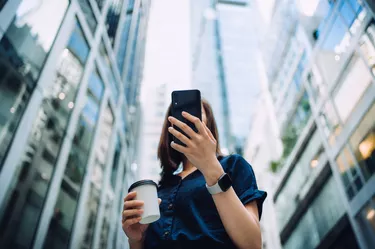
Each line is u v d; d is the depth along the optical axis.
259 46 22.33
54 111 5.18
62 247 5.39
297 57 14.25
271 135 17.42
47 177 4.95
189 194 1.26
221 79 52.34
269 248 14.95
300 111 13.83
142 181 1.19
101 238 8.26
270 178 16.67
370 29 7.82
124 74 11.82
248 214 1.03
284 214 14.42
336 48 10.10
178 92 1.23
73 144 6.15
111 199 9.52
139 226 1.20
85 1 7.02
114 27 10.04
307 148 12.71
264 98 19.47
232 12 63.38
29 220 4.36
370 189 8.02
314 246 11.30
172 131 1.02
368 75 8.04
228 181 1.01
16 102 3.98
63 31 5.45
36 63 4.52
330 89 10.62
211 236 1.08
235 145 40.94
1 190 3.62
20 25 4.02
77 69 6.33
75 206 6.09
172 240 1.12
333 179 10.34
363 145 8.43
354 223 8.87
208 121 1.69
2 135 3.68
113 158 9.85
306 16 12.84
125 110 12.20
